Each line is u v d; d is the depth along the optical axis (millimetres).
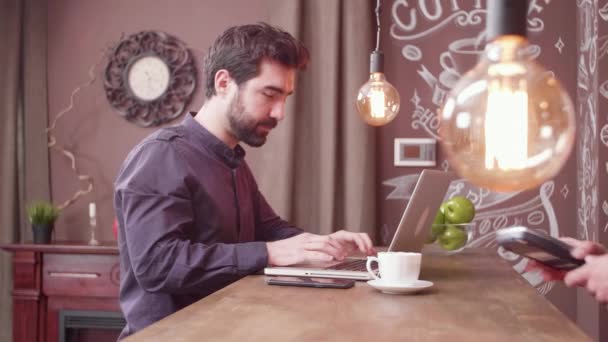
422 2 3135
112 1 3340
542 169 700
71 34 3352
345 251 1578
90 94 3332
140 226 1557
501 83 696
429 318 1032
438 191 1758
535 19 3066
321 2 3102
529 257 1271
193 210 1705
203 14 3275
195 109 3273
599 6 2586
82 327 2916
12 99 3275
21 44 3326
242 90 1767
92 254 2896
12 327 3219
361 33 3078
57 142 3336
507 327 971
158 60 3289
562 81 3049
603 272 1091
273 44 1757
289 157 3066
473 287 1373
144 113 3295
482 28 3104
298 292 1279
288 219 3059
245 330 930
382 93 1946
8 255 3248
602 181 2576
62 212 3322
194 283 1527
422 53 3133
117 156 3307
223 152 1770
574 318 3002
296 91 3104
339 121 3104
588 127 2781
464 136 708
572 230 3020
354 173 3045
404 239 1636
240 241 1832
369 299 1206
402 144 3115
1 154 3270
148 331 920
